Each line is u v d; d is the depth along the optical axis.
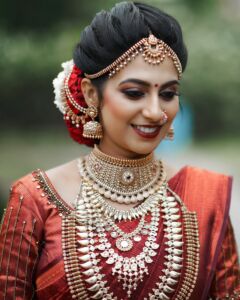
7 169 17.20
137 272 2.92
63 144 21.06
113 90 2.93
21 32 18.36
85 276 2.91
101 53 2.92
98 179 3.07
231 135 24.03
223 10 27.44
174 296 2.97
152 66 2.89
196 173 3.17
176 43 2.93
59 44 18.52
